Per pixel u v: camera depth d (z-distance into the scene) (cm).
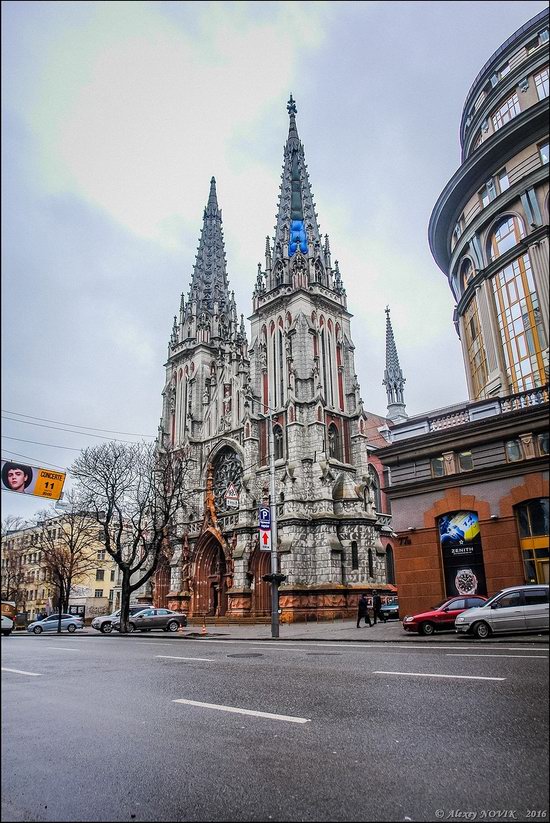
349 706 1108
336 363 6456
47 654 2355
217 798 675
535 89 3566
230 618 5459
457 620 2423
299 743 878
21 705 1182
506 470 2770
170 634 4041
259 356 6500
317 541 5366
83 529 6850
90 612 9750
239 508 5959
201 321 7738
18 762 804
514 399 2886
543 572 2612
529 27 3725
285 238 6750
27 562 9956
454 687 1244
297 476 5556
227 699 1215
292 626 4494
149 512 5416
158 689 1363
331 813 629
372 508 5738
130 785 717
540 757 771
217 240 8712
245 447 6162
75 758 821
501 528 2759
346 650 2206
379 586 5416
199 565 6309
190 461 6556
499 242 3616
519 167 3459
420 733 906
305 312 6241
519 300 3375
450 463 3009
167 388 7975
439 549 3012
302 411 5809
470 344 4028
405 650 2095
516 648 1961
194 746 872
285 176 7231
